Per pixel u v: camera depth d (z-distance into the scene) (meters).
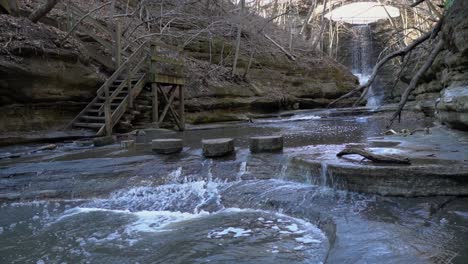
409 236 3.86
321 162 6.08
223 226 5.15
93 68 13.90
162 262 4.15
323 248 4.27
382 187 5.27
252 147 8.23
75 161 8.12
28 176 7.27
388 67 31.52
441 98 9.30
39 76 11.26
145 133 12.91
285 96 25.98
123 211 6.06
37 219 5.71
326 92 29.97
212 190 6.41
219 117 19.72
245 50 26.97
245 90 22.73
